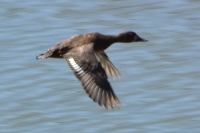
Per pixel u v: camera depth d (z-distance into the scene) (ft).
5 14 65.41
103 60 35.99
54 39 59.67
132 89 52.54
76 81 53.52
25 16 64.90
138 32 61.98
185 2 68.23
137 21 64.13
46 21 63.77
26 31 61.52
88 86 29.35
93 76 29.58
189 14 65.67
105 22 63.72
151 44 59.98
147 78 54.19
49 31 61.46
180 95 51.67
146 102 50.62
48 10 66.28
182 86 53.06
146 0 68.85
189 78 54.29
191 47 59.36
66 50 31.99
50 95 51.75
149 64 56.39
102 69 29.86
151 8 66.95
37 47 58.23
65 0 68.85
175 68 55.93
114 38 35.27
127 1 68.54
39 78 54.13
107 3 68.08
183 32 62.08
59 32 61.21
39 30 61.67
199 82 53.52
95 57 30.53
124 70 55.31
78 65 30.30
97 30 61.93
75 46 32.01
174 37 61.11
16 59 56.80
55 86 52.95
